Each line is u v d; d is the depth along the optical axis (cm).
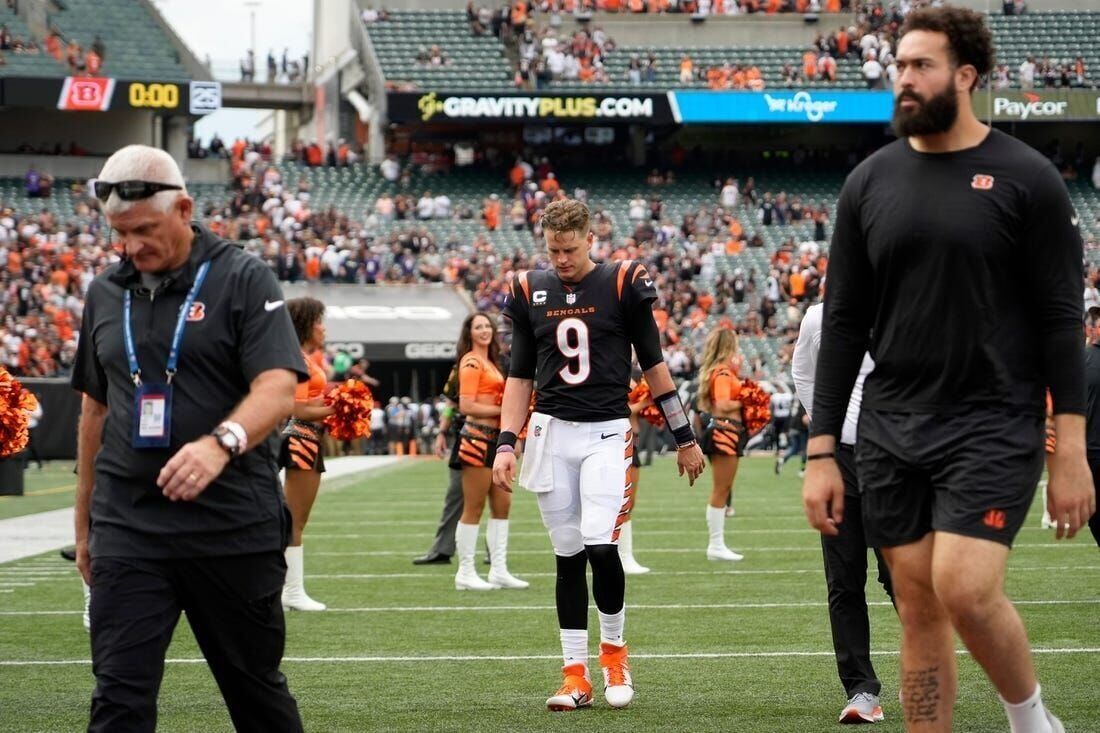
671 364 3238
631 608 941
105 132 3919
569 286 638
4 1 3966
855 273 431
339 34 4653
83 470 435
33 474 2498
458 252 3694
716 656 756
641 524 1600
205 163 4000
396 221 3862
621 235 3891
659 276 3672
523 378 653
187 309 412
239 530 408
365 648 798
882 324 426
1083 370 409
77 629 870
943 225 408
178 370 411
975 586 398
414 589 1062
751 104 3972
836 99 3997
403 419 3288
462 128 4203
